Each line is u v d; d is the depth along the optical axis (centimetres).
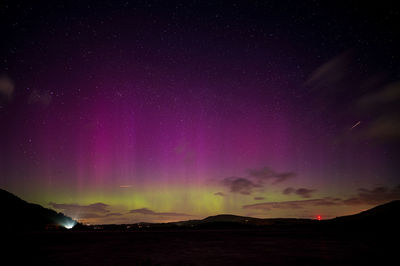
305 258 1616
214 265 1377
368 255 1738
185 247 2333
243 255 1764
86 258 1630
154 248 2245
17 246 2395
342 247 2255
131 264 1401
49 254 1822
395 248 2148
